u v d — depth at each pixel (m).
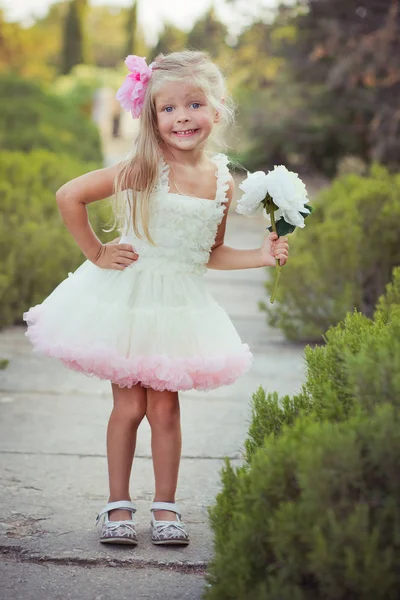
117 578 3.13
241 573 2.53
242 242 14.31
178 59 3.58
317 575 2.33
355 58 15.63
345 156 21.59
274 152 22.27
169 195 3.55
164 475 3.57
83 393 5.65
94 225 9.11
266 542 2.54
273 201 3.49
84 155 19.75
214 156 3.80
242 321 8.37
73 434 4.77
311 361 3.46
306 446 2.44
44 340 3.50
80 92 39.66
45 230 8.03
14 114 20.02
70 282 3.66
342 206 7.64
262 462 2.56
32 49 39.06
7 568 3.18
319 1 17.52
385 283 7.34
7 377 5.97
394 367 2.56
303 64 18.61
